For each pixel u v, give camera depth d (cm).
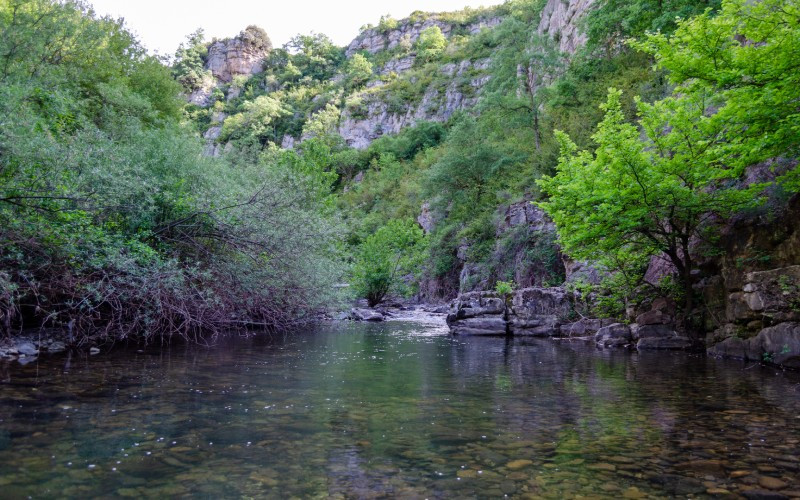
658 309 1055
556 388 562
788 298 747
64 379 541
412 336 1237
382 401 483
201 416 410
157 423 385
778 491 266
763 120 734
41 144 721
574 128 2586
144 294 841
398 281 2775
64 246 734
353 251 2756
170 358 721
